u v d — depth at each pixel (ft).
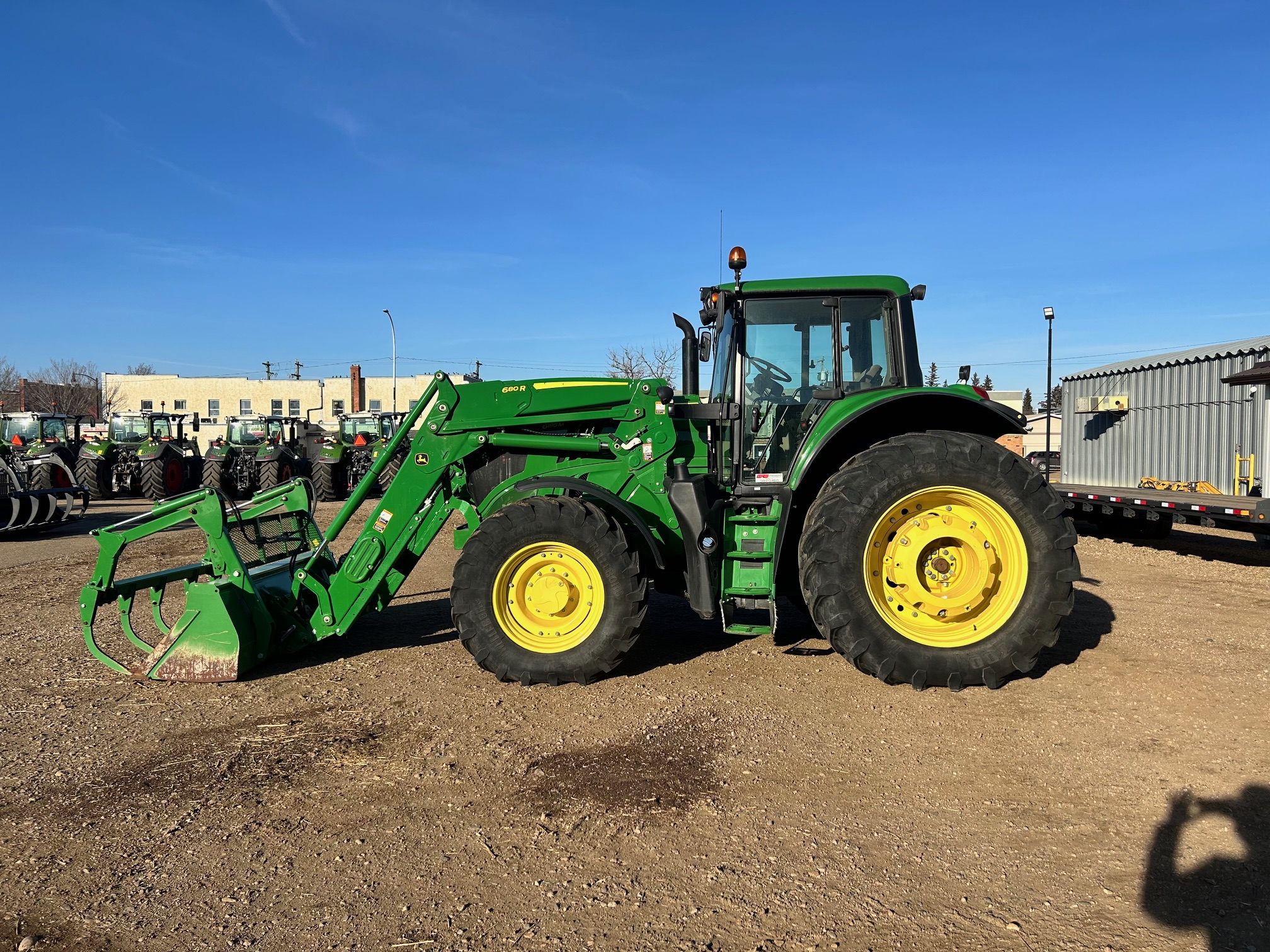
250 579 14.82
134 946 7.00
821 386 15.43
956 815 9.03
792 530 14.53
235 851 8.55
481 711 12.62
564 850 8.45
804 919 7.18
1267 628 16.83
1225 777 9.80
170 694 13.67
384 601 15.58
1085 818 8.91
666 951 6.80
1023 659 12.89
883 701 12.68
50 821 9.25
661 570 15.15
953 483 12.92
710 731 11.59
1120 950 6.68
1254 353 35.76
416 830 8.93
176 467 54.49
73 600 21.79
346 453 56.80
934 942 6.84
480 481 16.15
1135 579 22.95
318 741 11.51
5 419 58.90
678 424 16.30
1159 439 42.52
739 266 15.28
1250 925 6.96
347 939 7.06
